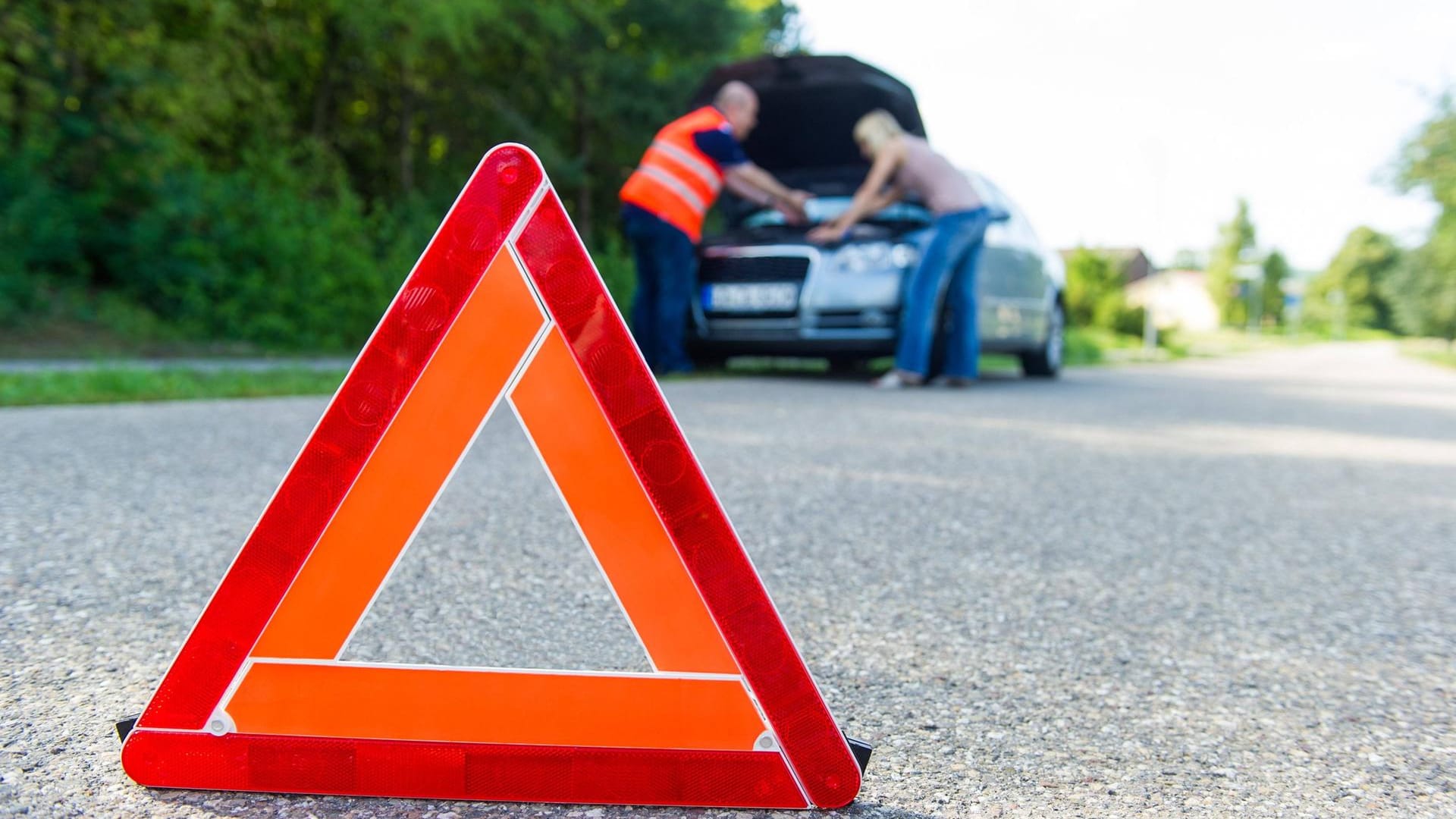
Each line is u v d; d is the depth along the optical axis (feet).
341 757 4.22
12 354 24.68
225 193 33.86
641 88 59.41
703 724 4.23
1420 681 6.22
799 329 24.85
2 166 30.66
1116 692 5.83
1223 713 5.58
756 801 4.25
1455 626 7.44
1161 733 5.25
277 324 31.91
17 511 9.21
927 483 12.50
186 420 15.60
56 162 32.42
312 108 54.54
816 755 4.23
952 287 25.64
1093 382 34.68
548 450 4.24
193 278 31.53
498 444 14.47
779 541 9.21
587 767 4.22
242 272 32.91
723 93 24.99
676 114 60.08
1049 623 7.12
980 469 13.74
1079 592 7.96
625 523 4.22
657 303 25.43
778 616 4.22
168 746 4.21
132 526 8.84
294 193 38.45
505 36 56.03
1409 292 107.45
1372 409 29.14
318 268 33.88
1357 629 7.30
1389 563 9.48
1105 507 11.64
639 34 62.44
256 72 48.55
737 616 4.21
